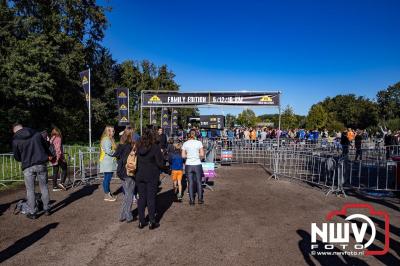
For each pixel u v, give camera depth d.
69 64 30.42
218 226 6.39
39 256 4.95
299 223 6.61
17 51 24.23
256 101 14.12
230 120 79.12
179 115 57.09
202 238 5.72
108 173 8.37
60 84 31.42
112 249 5.22
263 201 8.47
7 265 4.64
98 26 36.94
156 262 4.74
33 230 6.12
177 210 7.57
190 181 8.05
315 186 10.59
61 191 9.56
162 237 5.76
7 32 24.97
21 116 24.48
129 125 7.00
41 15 30.39
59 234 5.91
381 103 93.62
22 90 24.08
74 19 32.56
